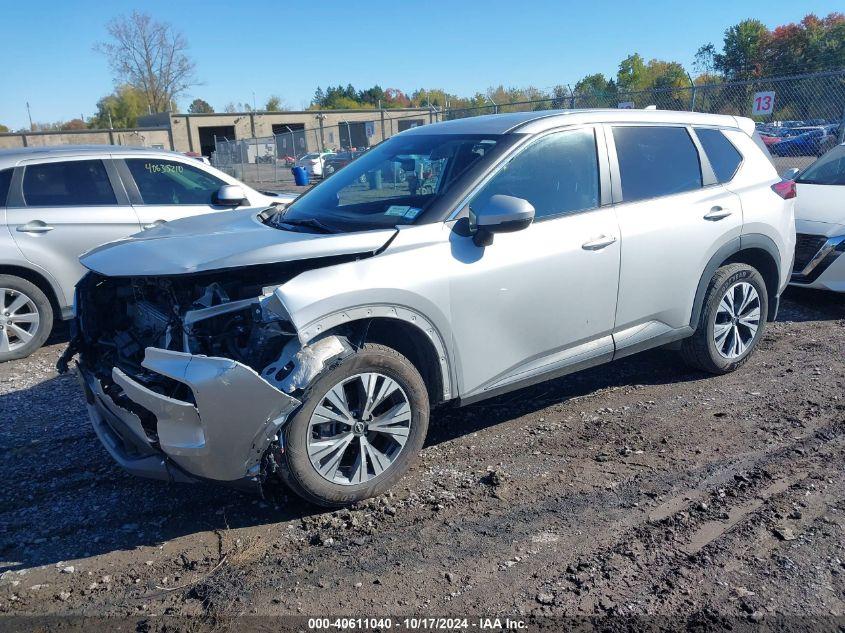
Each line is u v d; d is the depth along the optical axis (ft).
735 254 16.80
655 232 14.46
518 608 9.06
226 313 10.82
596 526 10.85
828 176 25.76
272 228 12.76
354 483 11.32
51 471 13.20
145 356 10.50
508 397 16.12
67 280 20.83
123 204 21.62
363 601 9.29
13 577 10.00
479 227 11.68
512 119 14.12
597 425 14.53
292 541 10.71
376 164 14.70
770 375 17.07
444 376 12.10
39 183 20.54
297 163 95.30
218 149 112.06
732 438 13.76
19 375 18.75
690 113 16.51
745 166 16.75
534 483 12.23
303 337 10.37
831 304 23.45
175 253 11.19
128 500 12.10
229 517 11.44
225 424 10.06
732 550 10.08
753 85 46.26
